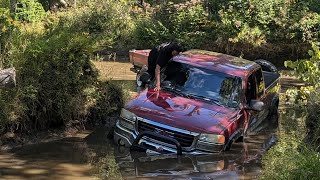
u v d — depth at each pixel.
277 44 19.34
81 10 22.03
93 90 8.71
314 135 7.66
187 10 20.48
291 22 19.28
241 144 7.80
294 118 10.20
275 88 10.27
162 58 8.34
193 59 8.51
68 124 8.28
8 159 6.68
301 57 19.34
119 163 6.63
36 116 7.86
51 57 8.12
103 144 7.56
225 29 19.38
